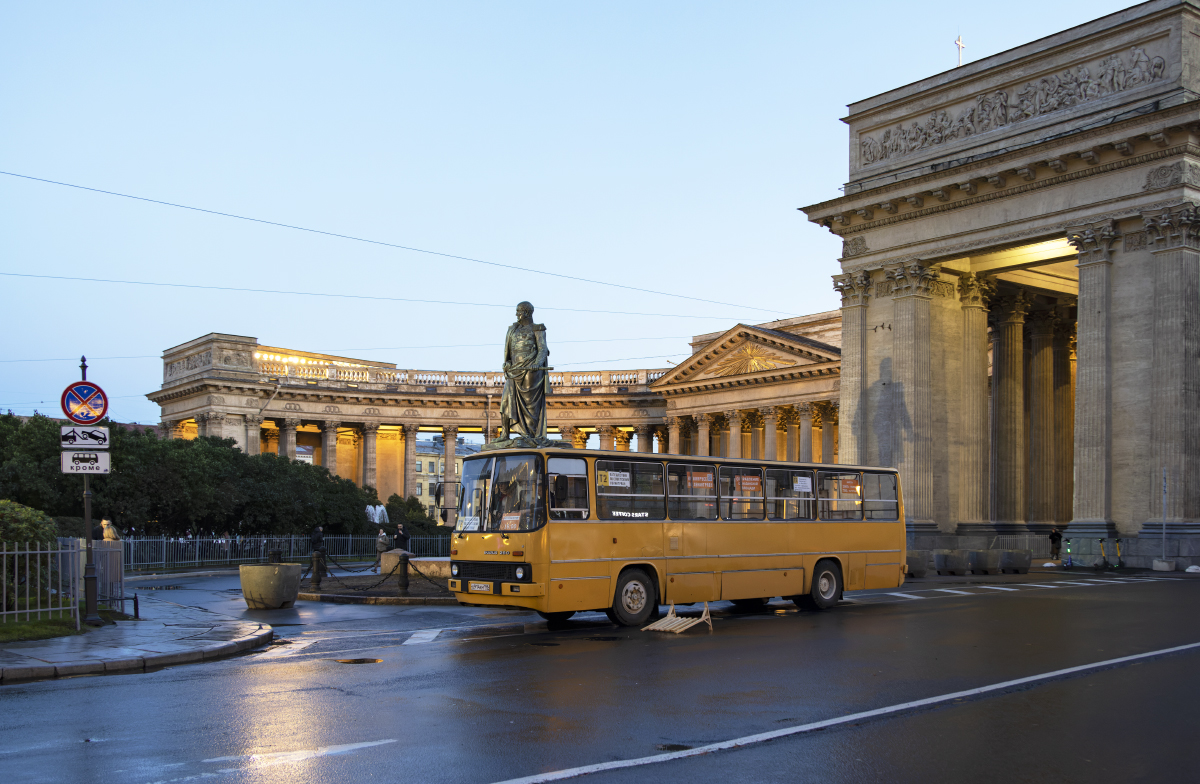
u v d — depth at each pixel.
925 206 47.00
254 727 11.80
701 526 25.03
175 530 65.62
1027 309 54.03
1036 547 51.47
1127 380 40.47
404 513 86.31
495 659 17.53
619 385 102.12
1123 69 40.84
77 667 16.16
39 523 22.98
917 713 12.43
